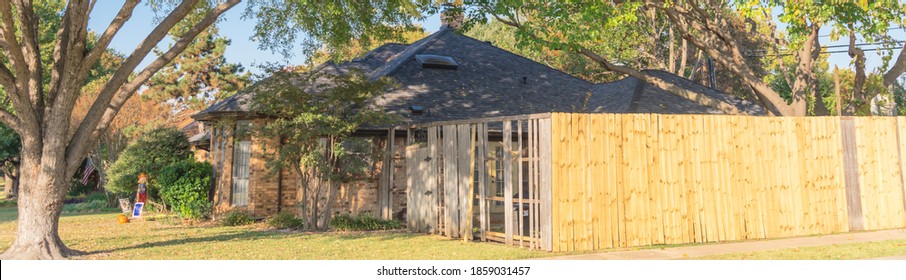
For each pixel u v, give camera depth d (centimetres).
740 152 1262
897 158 1433
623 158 1145
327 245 1194
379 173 1792
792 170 1308
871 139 1409
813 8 1480
